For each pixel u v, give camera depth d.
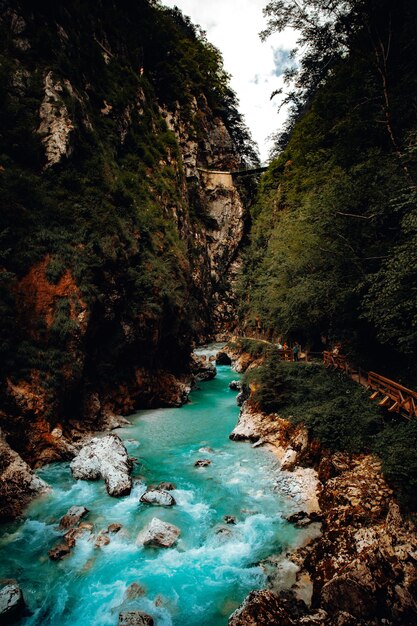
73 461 12.36
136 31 45.03
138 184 30.00
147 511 9.98
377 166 14.62
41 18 24.06
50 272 15.61
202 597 7.03
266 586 7.28
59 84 21.56
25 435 12.62
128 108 34.38
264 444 14.71
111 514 9.84
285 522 9.45
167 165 41.03
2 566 7.83
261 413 16.55
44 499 10.50
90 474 11.77
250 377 19.41
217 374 32.69
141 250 23.73
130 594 7.05
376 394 12.69
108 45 35.72
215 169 65.81
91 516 9.71
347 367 16.67
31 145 18.84
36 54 22.31
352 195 15.19
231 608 6.77
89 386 17.38
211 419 19.05
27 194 16.80
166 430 17.20
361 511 8.52
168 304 24.09
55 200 18.17
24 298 14.60
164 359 25.31
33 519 9.62
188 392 24.88
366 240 15.52
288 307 24.41
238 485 11.55
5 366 12.88
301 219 20.88
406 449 8.70
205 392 26.02
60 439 13.44
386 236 14.65
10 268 14.57
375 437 10.67
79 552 8.30
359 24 14.66
